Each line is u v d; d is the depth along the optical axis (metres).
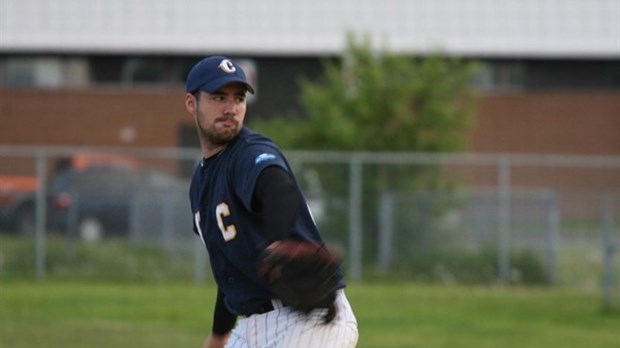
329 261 14.38
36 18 99.19
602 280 54.88
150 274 59.38
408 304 50.97
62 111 98.81
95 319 44.91
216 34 98.94
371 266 59.75
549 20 99.94
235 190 15.04
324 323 14.89
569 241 66.44
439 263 59.47
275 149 15.15
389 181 60.81
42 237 58.91
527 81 100.31
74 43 98.06
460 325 44.66
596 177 92.75
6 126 98.56
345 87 68.31
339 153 64.25
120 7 99.94
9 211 62.44
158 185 67.38
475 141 99.12
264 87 98.38
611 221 68.06
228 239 15.32
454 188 62.03
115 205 61.56
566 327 44.56
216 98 15.22
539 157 99.12
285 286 14.36
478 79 99.88
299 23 99.75
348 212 60.03
